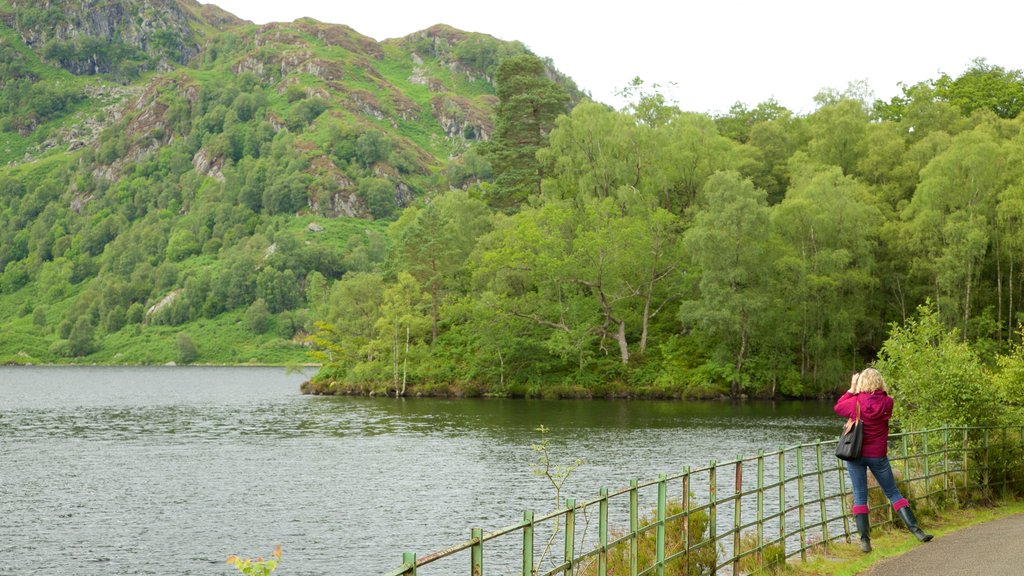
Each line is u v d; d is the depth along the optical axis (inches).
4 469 1803.6
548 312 3678.6
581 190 3897.6
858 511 602.5
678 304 4131.4
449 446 2084.2
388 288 4229.8
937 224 3144.7
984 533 637.9
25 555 1107.9
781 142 4392.2
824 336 3486.7
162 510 1364.4
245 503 1412.4
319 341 4414.4
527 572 362.0
